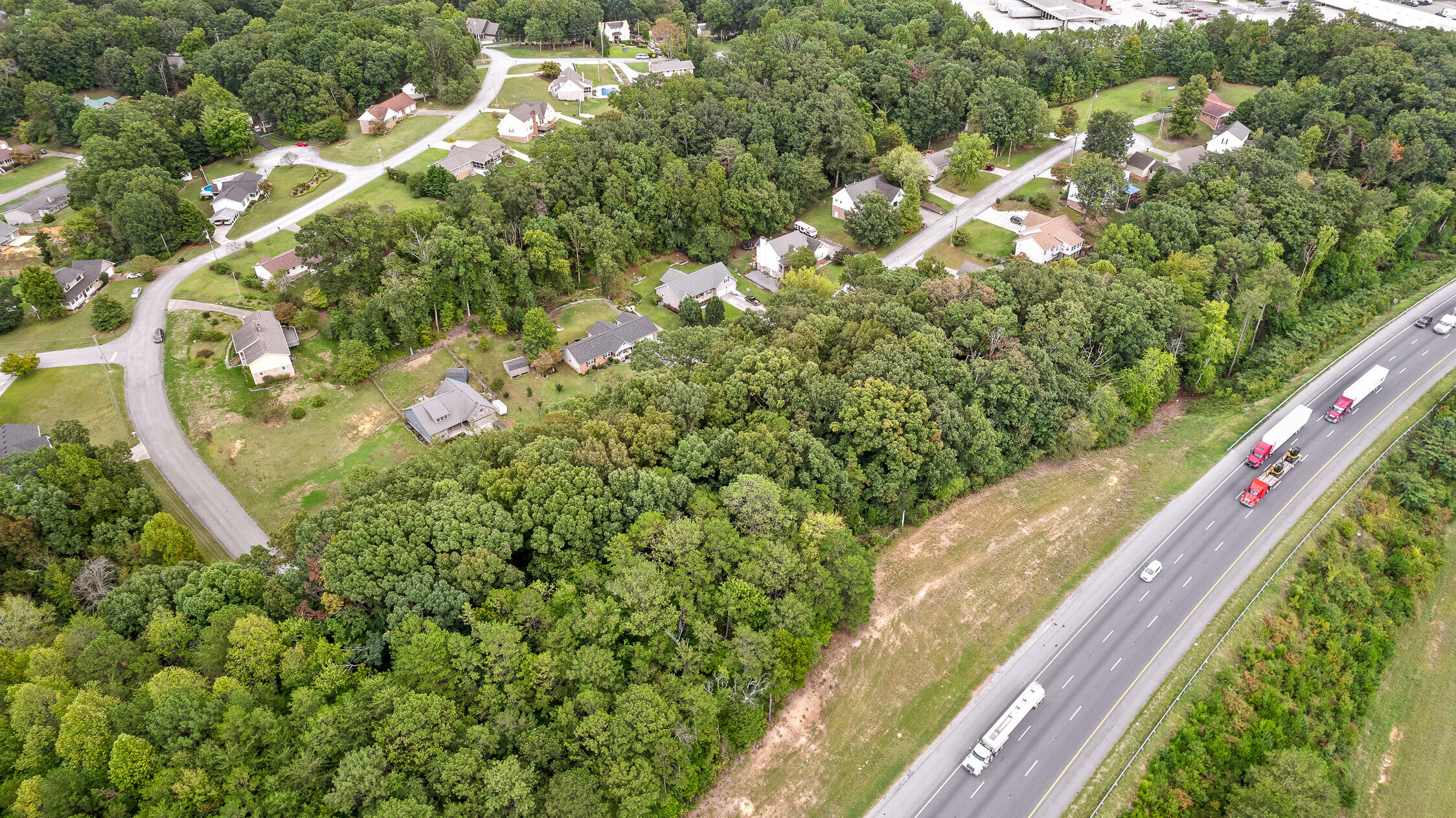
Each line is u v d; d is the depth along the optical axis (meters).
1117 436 118.81
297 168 185.38
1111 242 148.62
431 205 158.88
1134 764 77.69
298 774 62.41
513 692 69.38
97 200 156.12
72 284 141.62
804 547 85.25
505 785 62.12
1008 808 74.00
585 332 149.75
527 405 131.12
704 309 153.00
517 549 83.50
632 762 66.69
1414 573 101.38
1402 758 86.75
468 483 88.12
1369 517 105.75
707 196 172.00
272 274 146.00
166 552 91.38
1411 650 97.00
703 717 71.00
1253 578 96.50
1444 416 118.06
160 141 173.12
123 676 70.25
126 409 122.62
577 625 73.69
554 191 160.62
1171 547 101.12
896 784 75.69
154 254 153.75
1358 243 153.88
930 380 104.56
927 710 81.94
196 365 130.00
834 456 100.19
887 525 103.69
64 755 62.69
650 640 76.62
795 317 121.69
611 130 176.00
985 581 96.12
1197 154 188.75
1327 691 88.12
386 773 63.84
